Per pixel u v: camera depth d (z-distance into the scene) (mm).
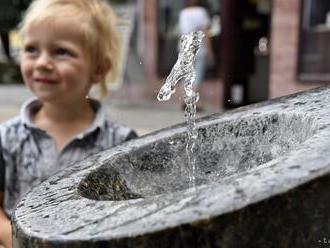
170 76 568
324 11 2807
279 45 2949
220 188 344
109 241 318
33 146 802
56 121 828
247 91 3318
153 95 3697
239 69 3291
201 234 312
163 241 313
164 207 341
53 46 798
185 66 571
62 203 402
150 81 3748
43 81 801
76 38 805
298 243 326
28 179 792
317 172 330
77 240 325
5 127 813
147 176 546
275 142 521
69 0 831
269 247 320
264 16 3307
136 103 3535
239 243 315
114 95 3502
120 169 531
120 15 3551
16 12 7023
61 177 488
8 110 3395
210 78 3363
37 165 794
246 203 315
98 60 857
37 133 806
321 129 427
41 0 838
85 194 444
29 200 423
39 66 793
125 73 3543
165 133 596
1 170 792
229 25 3250
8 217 745
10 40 7629
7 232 672
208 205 323
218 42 3318
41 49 803
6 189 794
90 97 875
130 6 3633
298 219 325
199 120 599
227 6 3236
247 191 326
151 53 3768
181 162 565
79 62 810
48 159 796
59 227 351
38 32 796
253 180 342
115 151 560
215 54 3336
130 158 547
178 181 553
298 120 497
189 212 320
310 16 2842
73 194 423
